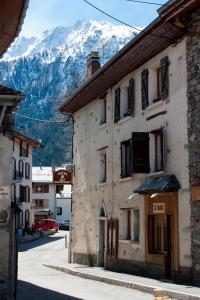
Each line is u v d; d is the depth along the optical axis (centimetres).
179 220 1923
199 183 1789
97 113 2912
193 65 1870
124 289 1886
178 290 1636
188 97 1891
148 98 2236
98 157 2873
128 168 2447
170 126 2031
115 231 2552
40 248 4497
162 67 2100
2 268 1320
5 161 1378
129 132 2438
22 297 1639
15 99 1352
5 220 1342
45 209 8462
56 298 1619
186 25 1891
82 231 3089
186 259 1862
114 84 2661
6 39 1128
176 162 1969
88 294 1731
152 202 2134
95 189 2897
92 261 2891
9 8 980
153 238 2177
